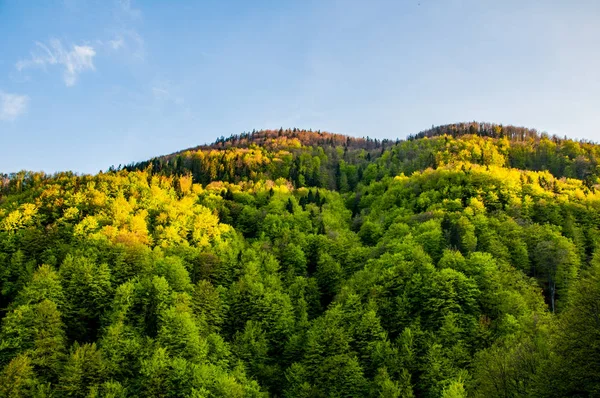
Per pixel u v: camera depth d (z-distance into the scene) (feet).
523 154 643.04
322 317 275.59
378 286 276.00
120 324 233.35
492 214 377.30
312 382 227.81
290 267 356.79
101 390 200.64
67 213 378.94
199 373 207.62
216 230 403.95
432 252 321.32
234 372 222.69
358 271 331.77
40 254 325.42
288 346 260.21
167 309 254.06
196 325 253.03
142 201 438.40
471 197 398.83
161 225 385.09
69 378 198.59
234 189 573.74
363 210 505.25
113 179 478.18
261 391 229.04
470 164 504.02
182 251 353.51
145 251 321.11
